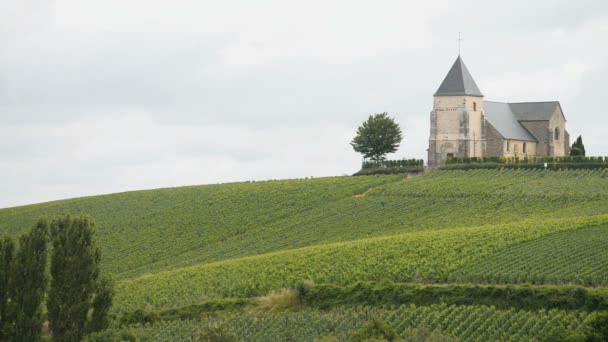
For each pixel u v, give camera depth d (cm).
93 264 13062
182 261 19625
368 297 13538
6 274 12750
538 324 11556
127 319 14338
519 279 13525
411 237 17250
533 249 15150
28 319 12525
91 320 12875
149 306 15038
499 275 13700
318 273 15338
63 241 12975
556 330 10888
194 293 15475
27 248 12788
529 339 11088
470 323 11962
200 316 14150
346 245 17312
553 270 13750
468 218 19812
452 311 12331
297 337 12119
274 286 14950
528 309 12362
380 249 16488
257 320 13112
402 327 12019
